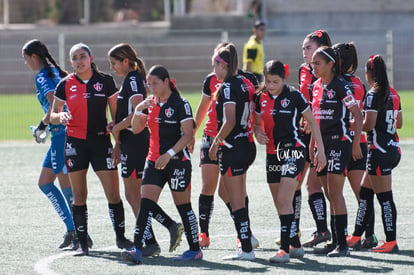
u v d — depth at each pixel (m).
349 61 22.81
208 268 20.00
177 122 20.47
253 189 33.28
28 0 129.88
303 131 23.75
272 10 110.88
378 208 29.16
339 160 21.47
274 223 26.42
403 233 24.55
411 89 88.31
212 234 24.91
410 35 90.25
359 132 21.30
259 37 57.81
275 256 20.62
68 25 112.75
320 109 21.84
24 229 25.52
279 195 20.55
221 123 21.08
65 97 21.94
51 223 26.52
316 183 23.41
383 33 100.50
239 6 115.06
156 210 21.78
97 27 107.19
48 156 24.03
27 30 97.62
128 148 21.73
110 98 22.08
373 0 111.62
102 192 32.81
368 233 22.95
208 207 23.28
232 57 20.72
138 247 20.64
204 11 134.88
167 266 20.33
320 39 23.44
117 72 22.08
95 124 21.81
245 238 21.08
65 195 23.47
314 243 23.19
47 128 23.92
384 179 22.08
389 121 22.08
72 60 21.50
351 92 21.38
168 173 20.69
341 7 111.75
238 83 20.67
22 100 84.50
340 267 20.02
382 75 21.86
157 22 125.38
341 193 21.72
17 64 91.19
